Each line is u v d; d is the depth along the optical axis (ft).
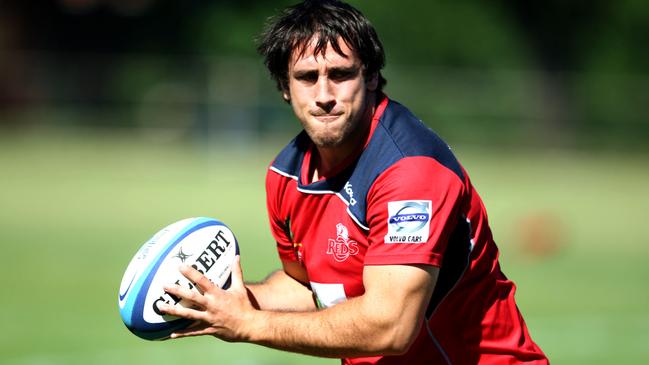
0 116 396.98
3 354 103.30
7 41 444.14
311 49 49.34
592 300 139.13
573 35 475.31
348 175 51.37
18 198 238.89
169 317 51.65
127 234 191.11
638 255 184.14
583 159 405.39
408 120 51.37
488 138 405.80
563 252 185.06
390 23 451.53
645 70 473.67
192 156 357.82
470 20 459.73
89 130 398.42
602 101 420.36
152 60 403.54
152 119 387.75
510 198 264.72
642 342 113.19
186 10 447.83
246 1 450.30
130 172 302.45
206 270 52.65
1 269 154.51
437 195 48.75
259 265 154.81
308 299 60.03
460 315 52.08
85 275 150.41
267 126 377.71
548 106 415.85
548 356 106.32
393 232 48.42
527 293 144.15
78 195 246.68
